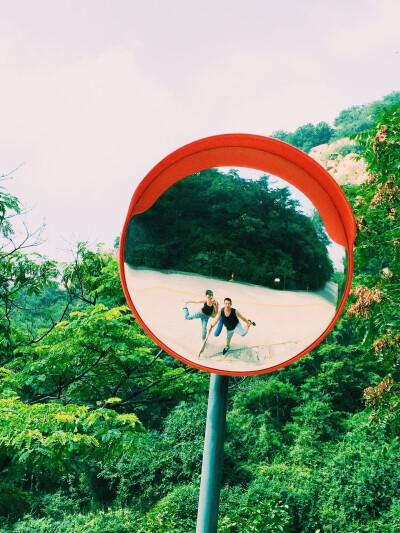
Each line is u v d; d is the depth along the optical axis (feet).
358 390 69.00
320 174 5.91
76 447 14.23
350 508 47.37
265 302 6.39
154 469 55.67
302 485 52.11
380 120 17.65
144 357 20.71
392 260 16.11
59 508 54.54
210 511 6.11
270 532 15.24
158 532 19.19
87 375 20.34
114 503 56.34
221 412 6.46
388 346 15.20
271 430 63.41
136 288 6.32
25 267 22.03
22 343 23.27
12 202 21.39
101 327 18.61
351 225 5.86
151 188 6.25
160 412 66.03
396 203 16.72
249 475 55.72
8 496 18.76
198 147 6.00
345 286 5.99
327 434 61.98
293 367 74.28
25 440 13.48
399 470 48.62
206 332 6.45
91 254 22.24
